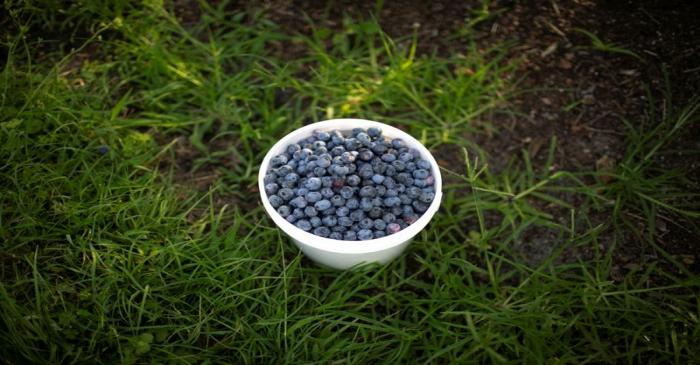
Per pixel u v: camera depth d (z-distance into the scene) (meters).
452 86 1.10
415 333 0.90
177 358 0.86
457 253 0.97
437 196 0.90
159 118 1.08
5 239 0.92
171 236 0.96
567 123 1.09
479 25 1.19
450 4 1.21
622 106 1.09
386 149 0.93
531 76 1.13
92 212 0.95
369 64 1.16
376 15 1.20
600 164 1.05
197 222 0.98
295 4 1.22
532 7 1.21
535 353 0.88
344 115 1.09
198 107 1.11
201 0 1.20
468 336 0.89
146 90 1.12
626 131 1.07
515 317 0.90
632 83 1.11
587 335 0.89
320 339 0.89
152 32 1.13
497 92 1.12
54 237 0.94
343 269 0.94
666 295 0.92
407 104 1.11
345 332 0.91
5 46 1.13
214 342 0.90
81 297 0.89
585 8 1.20
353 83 1.11
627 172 1.03
